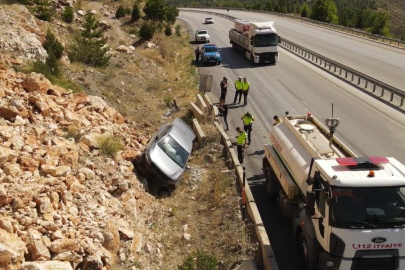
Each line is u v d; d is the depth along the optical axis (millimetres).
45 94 15188
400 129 19469
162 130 16734
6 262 7547
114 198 11945
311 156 11227
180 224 12680
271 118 21859
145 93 24812
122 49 31344
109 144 14039
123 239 10617
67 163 11812
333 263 8859
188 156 15734
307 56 38750
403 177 8781
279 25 66188
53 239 8844
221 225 12375
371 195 8688
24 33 19594
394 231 8547
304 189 10703
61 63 21969
